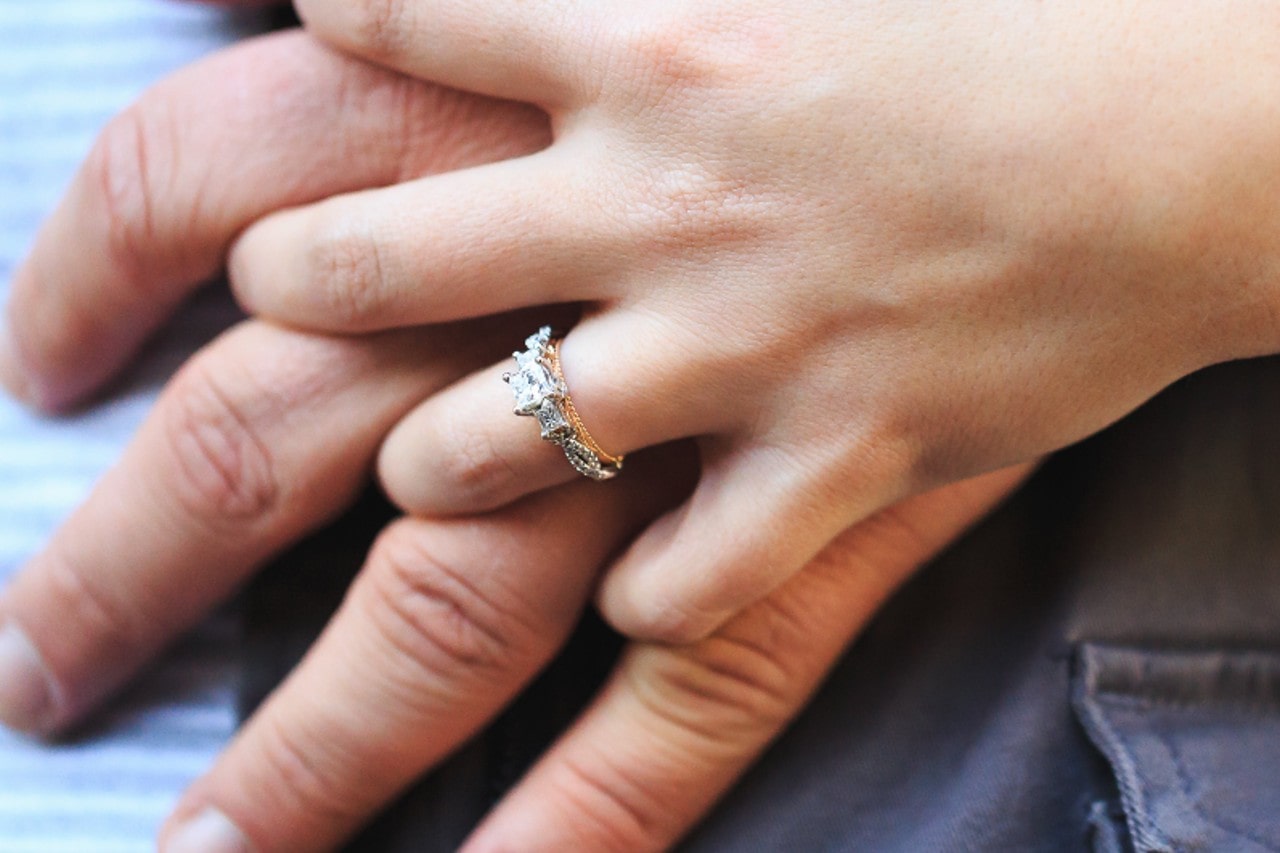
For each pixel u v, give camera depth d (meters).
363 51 0.26
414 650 0.26
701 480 0.26
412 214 0.25
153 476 0.27
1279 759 0.26
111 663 0.29
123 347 0.29
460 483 0.25
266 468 0.27
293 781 0.27
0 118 0.31
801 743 0.28
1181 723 0.27
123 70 0.31
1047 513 0.28
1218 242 0.24
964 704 0.28
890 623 0.28
